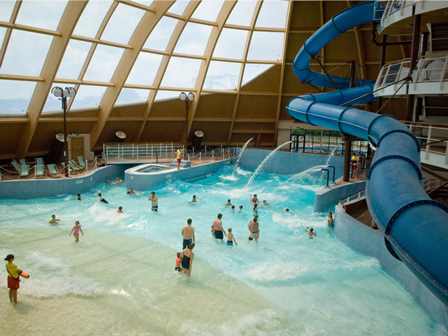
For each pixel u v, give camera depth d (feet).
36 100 59.47
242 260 34.42
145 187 59.57
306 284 29.96
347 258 35.14
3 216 45.88
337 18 51.62
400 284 29.99
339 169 70.33
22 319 23.57
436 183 44.21
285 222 46.34
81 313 24.59
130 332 22.75
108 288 28.09
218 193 60.75
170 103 79.20
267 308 26.17
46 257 33.78
